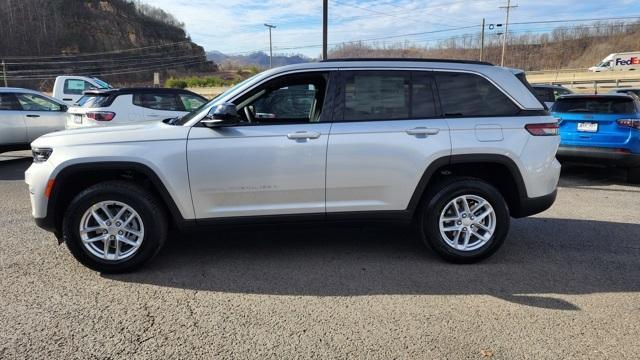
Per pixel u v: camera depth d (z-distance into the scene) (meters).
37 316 3.35
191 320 3.32
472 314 3.41
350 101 4.23
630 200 7.02
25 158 11.27
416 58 4.38
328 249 4.78
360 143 4.14
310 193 4.19
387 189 4.23
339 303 3.59
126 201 4.00
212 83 58.75
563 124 8.54
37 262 4.36
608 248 4.83
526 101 4.37
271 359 2.85
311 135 4.09
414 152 4.18
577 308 3.51
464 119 4.26
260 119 4.27
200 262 4.42
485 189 4.25
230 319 3.34
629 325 3.26
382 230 5.41
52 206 4.01
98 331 3.16
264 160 4.08
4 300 3.60
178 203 4.09
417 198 4.27
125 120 9.37
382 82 4.26
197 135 4.05
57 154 3.98
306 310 3.48
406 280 4.01
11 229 5.36
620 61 63.38
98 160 3.96
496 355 2.89
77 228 3.99
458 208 4.32
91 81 17.44
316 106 4.29
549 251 4.74
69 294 3.71
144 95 9.67
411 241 5.03
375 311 3.46
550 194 4.43
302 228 4.31
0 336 3.08
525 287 3.87
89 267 4.10
